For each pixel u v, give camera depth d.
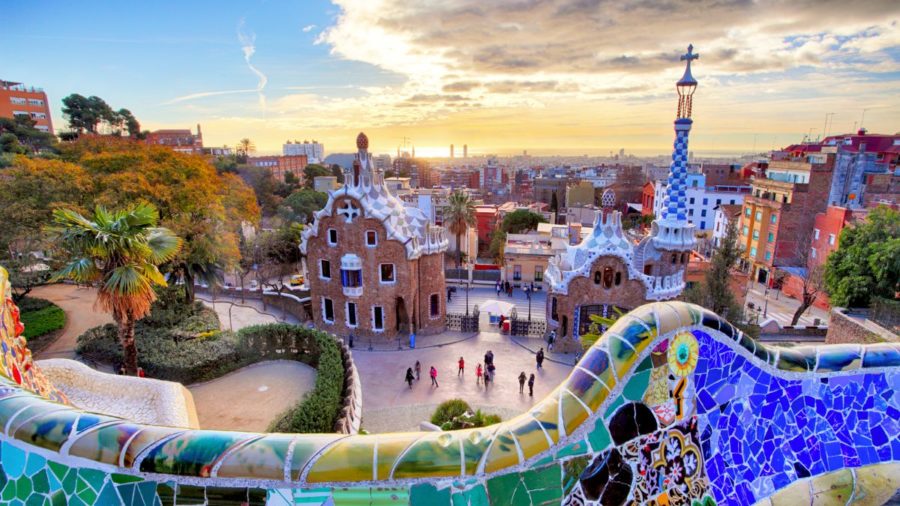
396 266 38.56
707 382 5.27
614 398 4.62
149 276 21.83
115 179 35.78
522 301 51.31
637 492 4.84
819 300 55.62
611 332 4.92
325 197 78.44
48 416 4.29
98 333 29.64
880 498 5.54
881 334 33.38
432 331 41.53
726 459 5.43
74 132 111.69
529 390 30.86
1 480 4.28
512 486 4.21
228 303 47.59
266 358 28.38
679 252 36.47
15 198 33.47
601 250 35.59
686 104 34.72
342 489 3.98
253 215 58.88
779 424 5.70
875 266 40.72
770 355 5.66
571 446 4.41
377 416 28.17
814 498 5.54
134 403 16.22
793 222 61.75
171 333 29.72
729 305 35.34
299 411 18.73
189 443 4.07
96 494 4.11
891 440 6.00
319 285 40.78
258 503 3.99
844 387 5.98
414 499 4.04
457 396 30.55
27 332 31.25
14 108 102.81
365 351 37.62
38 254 44.81
